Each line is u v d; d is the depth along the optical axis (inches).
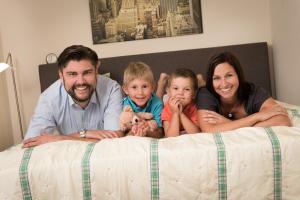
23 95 122.9
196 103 66.1
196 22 114.3
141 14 115.2
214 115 61.6
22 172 48.3
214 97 65.1
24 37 119.5
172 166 47.6
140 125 64.5
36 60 120.4
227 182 47.3
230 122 59.1
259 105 63.8
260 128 52.2
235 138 50.1
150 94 70.9
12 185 48.1
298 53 87.7
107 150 50.2
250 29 114.4
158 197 47.7
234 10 113.9
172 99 65.4
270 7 111.3
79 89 63.1
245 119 57.8
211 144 48.9
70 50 62.1
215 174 47.2
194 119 67.6
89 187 47.8
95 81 65.1
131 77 69.4
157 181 47.6
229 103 66.1
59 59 63.1
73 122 72.9
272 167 47.3
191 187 47.4
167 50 116.6
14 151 54.4
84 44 118.8
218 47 110.8
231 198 47.3
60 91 70.0
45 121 68.9
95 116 73.2
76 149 51.6
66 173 47.9
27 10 118.3
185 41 115.8
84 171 47.9
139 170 47.8
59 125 72.5
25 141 61.9
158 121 69.9
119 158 48.4
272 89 115.7
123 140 52.7
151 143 50.9
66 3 117.3
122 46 117.6
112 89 73.7
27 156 50.9
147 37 115.9
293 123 58.8
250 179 47.1
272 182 47.3
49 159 49.4
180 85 66.1
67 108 70.6
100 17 116.1
